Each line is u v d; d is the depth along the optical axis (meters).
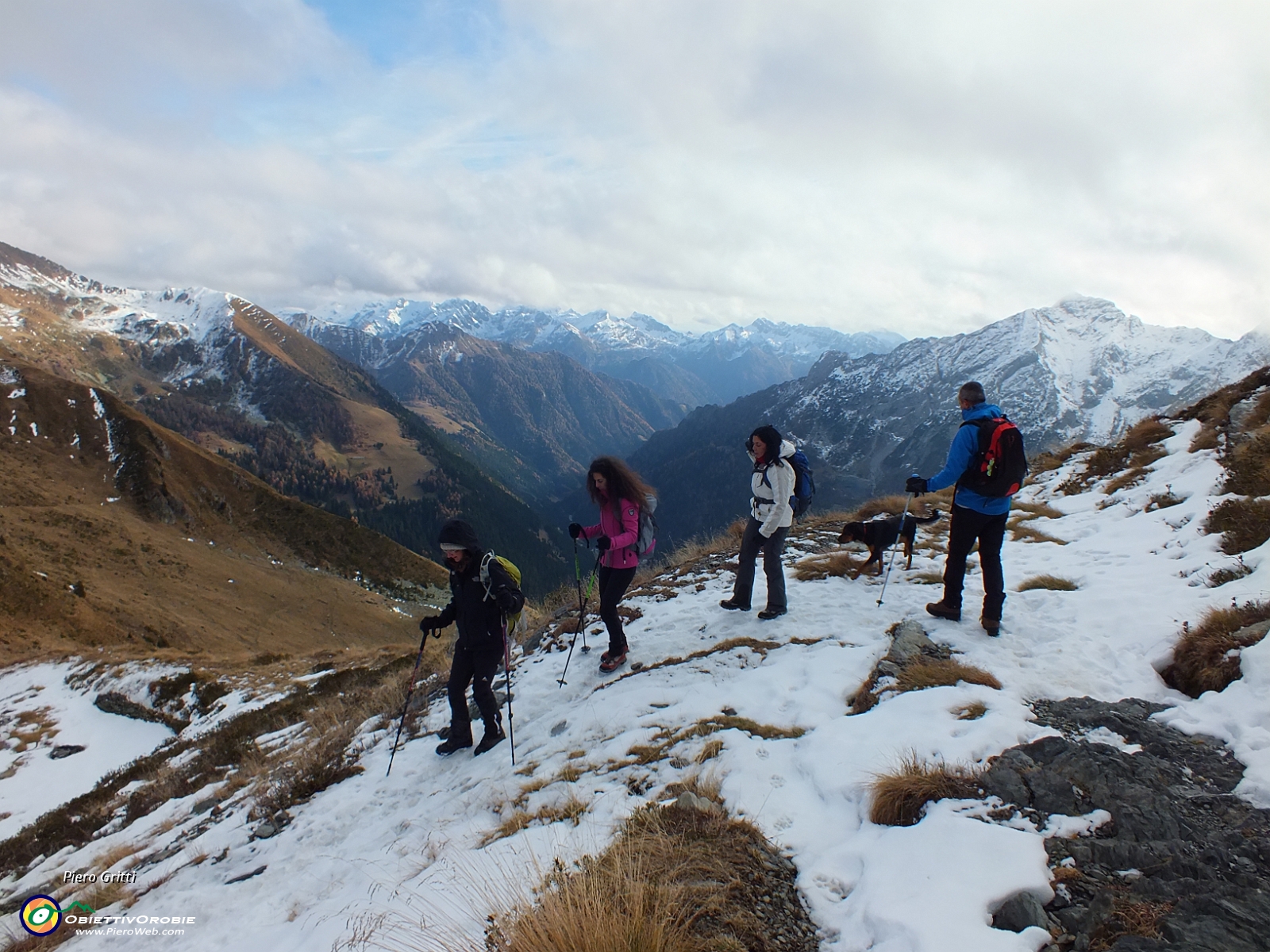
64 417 126.62
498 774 5.96
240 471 137.25
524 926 3.04
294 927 4.41
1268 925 2.78
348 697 13.19
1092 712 4.86
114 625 63.53
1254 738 4.17
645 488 7.49
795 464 7.90
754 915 3.30
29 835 14.05
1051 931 2.98
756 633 7.68
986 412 6.62
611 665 7.70
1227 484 9.71
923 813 3.91
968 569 9.45
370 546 133.50
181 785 12.30
